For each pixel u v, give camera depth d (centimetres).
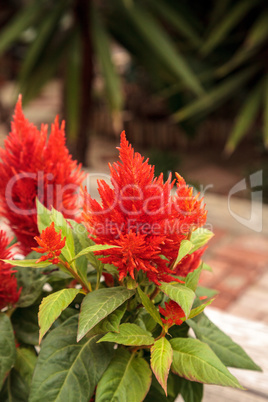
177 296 39
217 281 157
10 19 331
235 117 444
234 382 38
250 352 61
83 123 288
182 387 46
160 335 42
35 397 39
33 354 47
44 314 39
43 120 482
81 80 279
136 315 44
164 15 274
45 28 238
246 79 288
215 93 280
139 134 446
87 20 256
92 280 47
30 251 50
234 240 182
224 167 378
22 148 48
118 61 475
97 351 41
